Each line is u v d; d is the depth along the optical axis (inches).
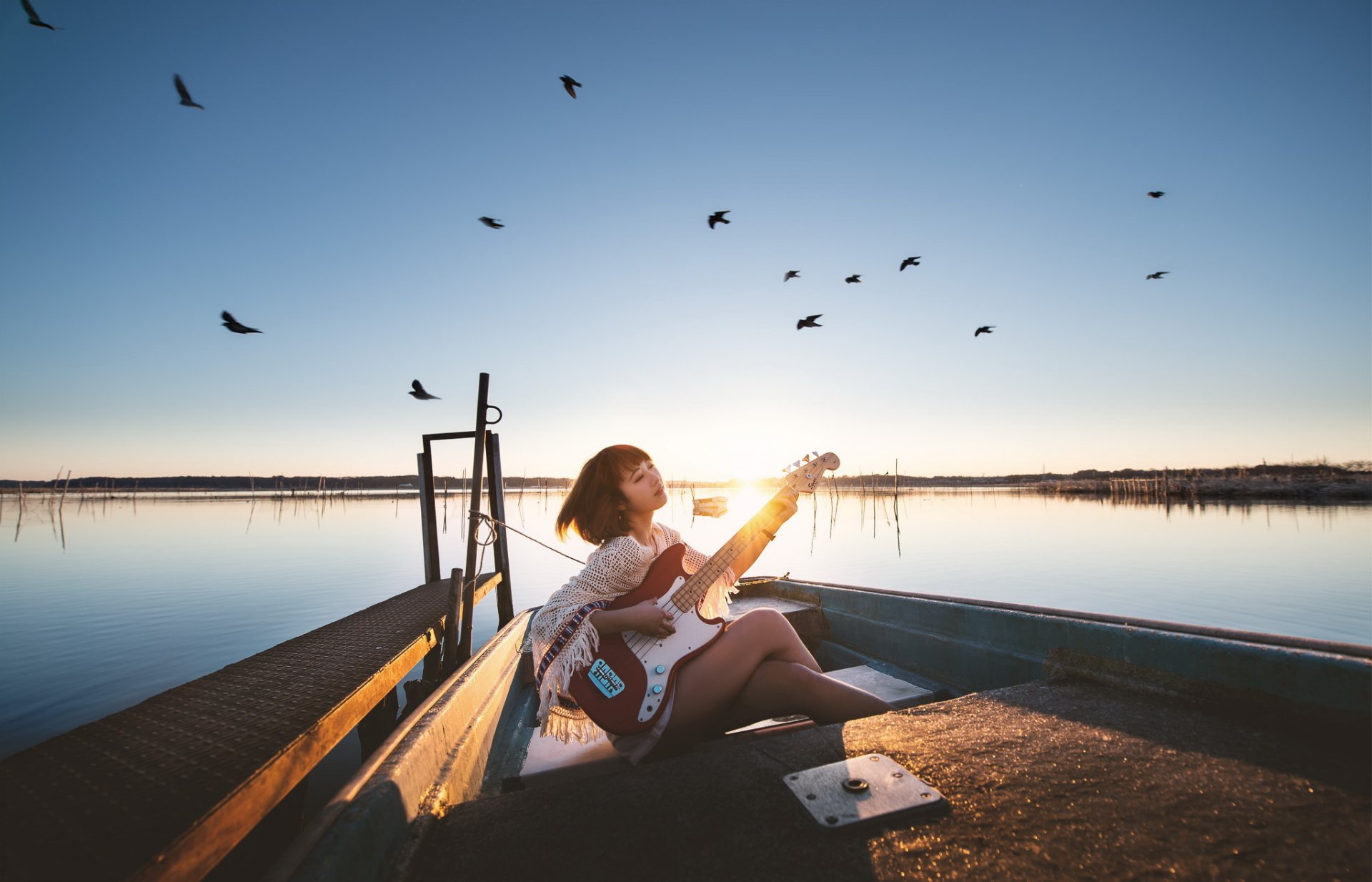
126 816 67.7
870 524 1384.1
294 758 94.4
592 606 80.9
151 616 445.1
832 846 53.9
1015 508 2055.9
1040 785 61.0
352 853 47.6
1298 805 54.0
